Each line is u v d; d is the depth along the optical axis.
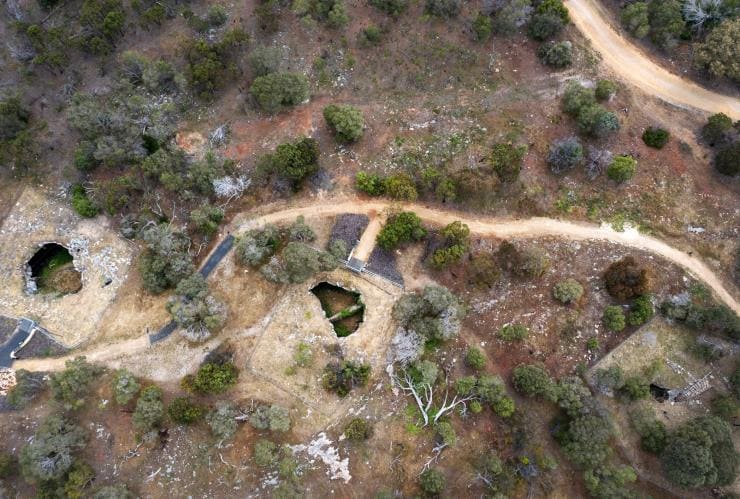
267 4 72.94
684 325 63.56
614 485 54.81
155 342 61.41
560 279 65.00
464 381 57.81
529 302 64.00
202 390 57.19
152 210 65.88
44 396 59.38
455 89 72.81
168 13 74.69
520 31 75.69
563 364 61.94
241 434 57.78
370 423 58.53
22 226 66.38
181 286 59.72
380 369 60.97
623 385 59.66
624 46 76.56
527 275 64.31
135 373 60.03
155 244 62.19
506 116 71.38
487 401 58.28
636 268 62.91
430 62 73.81
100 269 65.12
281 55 72.75
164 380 59.81
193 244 65.12
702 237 67.62
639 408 59.81
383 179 67.44
